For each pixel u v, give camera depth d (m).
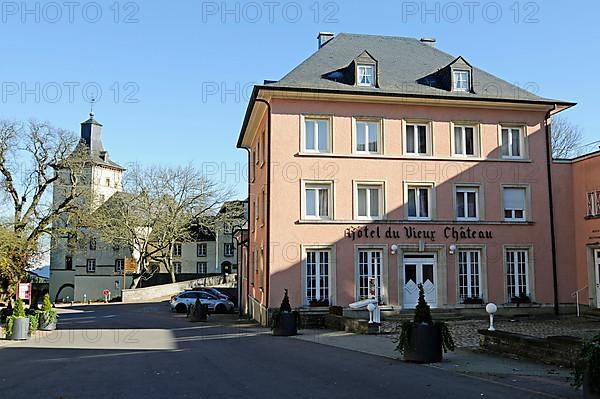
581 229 28.92
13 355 17.12
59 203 49.84
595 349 8.41
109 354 17.02
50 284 80.75
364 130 28.12
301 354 15.45
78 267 79.31
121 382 11.49
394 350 15.91
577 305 28.38
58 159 47.69
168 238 62.44
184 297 42.00
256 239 32.06
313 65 29.14
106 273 78.69
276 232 26.61
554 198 29.36
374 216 27.81
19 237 41.59
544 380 10.67
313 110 27.45
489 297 28.06
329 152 27.41
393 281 27.31
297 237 26.70
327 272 26.98
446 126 28.70
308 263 26.89
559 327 22.52
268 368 12.88
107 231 59.50
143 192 61.66
